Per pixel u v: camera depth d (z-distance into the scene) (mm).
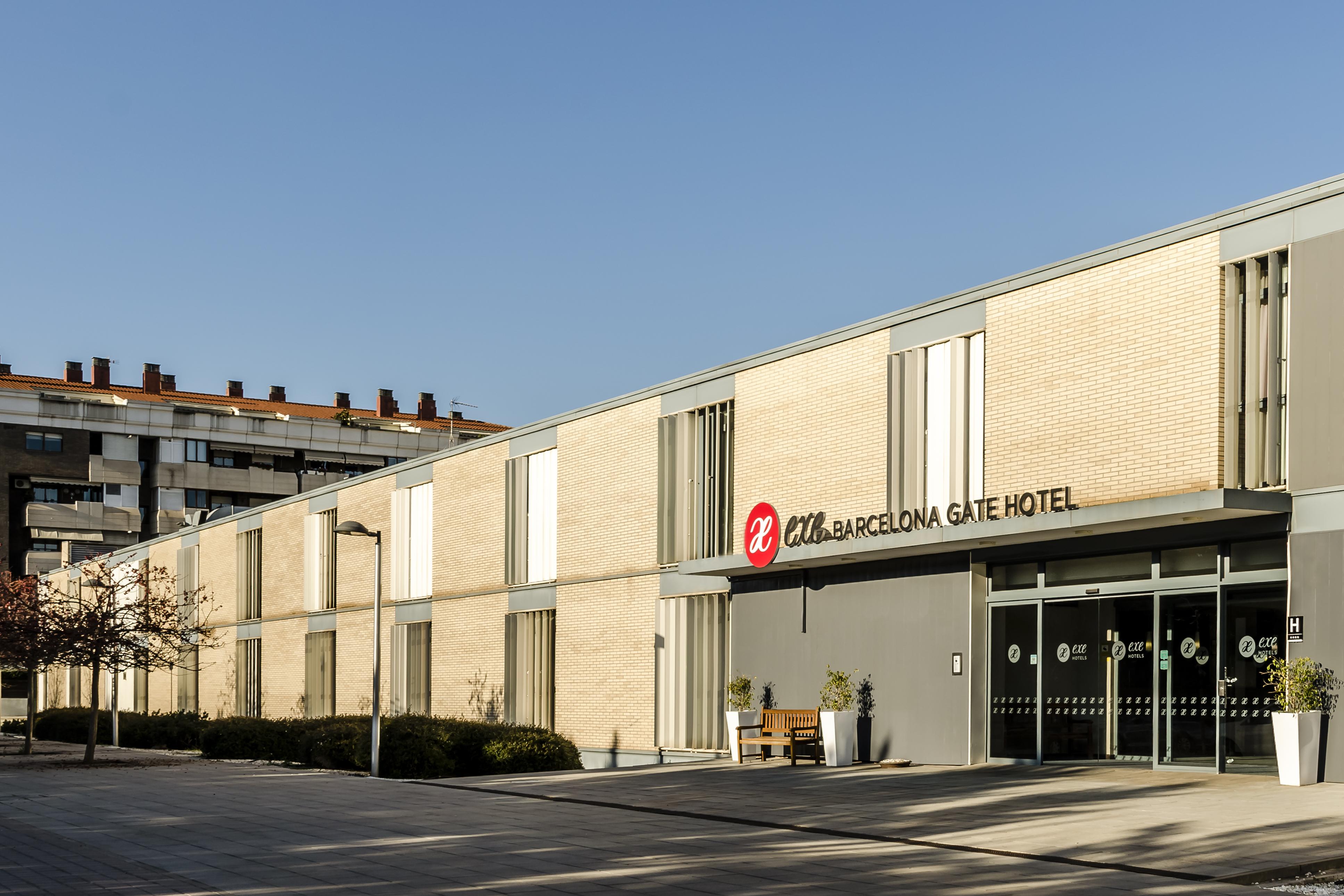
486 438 33281
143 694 54500
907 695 20891
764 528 23531
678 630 26188
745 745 23438
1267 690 16062
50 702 65750
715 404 25828
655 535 27000
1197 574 17062
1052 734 18828
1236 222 16781
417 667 35500
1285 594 15984
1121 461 17922
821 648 22703
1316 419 15688
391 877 10914
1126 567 18062
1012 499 19203
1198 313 17125
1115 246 18281
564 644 29578
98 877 11102
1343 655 15180
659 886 10336
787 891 10016
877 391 21984
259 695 44719
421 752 22594
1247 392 16500
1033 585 19391
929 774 18625
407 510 36781
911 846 12312
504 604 31984
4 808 17219
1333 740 15219
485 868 11336
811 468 23250
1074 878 10367
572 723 29062
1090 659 18438
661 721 26328
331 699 40000
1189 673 17047
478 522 33438
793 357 23969
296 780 21688
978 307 20328
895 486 21391
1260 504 15617
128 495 75812
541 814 15508
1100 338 18375
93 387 81875
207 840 13484
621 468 28297
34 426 73312
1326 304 15727
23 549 72875
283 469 80938
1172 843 11648
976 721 19797
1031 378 19344
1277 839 11562
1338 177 15734
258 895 10141
